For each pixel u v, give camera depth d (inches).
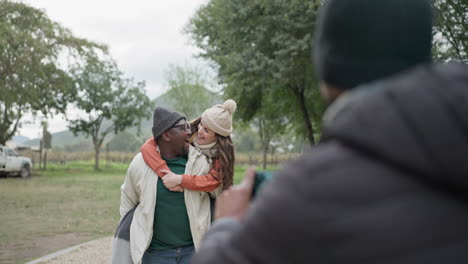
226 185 129.8
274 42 673.6
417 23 31.6
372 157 27.9
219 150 129.4
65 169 1558.8
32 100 943.0
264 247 29.2
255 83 710.5
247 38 751.7
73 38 958.4
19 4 878.4
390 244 26.2
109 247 319.3
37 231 402.3
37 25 905.5
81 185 912.9
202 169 129.1
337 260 27.0
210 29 1088.8
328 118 31.7
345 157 28.5
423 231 26.2
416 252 26.0
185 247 131.2
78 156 1856.5
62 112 1467.8
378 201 26.9
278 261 28.7
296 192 28.4
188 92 1521.9
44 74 914.7
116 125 1542.8
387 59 31.4
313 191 27.9
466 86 27.1
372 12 31.3
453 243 26.2
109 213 522.6
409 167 26.5
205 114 130.2
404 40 31.3
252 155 1809.8
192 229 128.2
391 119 27.2
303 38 650.2
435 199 26.7
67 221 462.0
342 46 32.3
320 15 35.2
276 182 30.2
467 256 26.0
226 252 31.6
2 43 791.1
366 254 26.4
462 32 418.6
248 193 43.4
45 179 1065.5
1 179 1025.5
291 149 1927.9
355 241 26.7
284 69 654.5
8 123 1217.4
